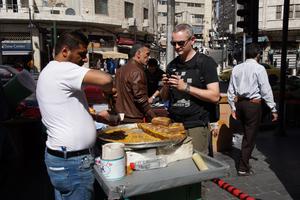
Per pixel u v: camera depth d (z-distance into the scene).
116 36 33.53
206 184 4.57
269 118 8.57
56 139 2.39
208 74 3.18
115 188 2.06
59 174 2.42
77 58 2.47
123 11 34.00
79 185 2.44
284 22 7.18
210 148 3.54
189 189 2.46
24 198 4.30
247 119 4.84
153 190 2.18
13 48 29.00
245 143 4.92
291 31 38.19
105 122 3.14
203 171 2.33
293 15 37.75
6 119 4.27
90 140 2.45
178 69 3.41
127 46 34.91
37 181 4.78
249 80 4.70
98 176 2.31
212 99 3.14
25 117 5.19
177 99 3.38
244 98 4.80
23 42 29.08
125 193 2.08
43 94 2.40
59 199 2.61
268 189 4.48
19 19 28.31
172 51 9.27
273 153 6.14
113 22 32.06
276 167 5.36
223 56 42.41
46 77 2.39
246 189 4.48
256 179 4.84
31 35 28.73
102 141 2.63
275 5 39.06
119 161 2.25
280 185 4.61
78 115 2.40
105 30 31.11
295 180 4.79
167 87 3.51
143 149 2.43
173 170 2.40
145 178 2.25
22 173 4.97
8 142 4.23
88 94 5.40
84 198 2.47
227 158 5.82
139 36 38.50
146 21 38.22
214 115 3.46
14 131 4.96
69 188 2.43
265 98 4.71
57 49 2.46
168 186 2.22
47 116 2.42
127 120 4.21
